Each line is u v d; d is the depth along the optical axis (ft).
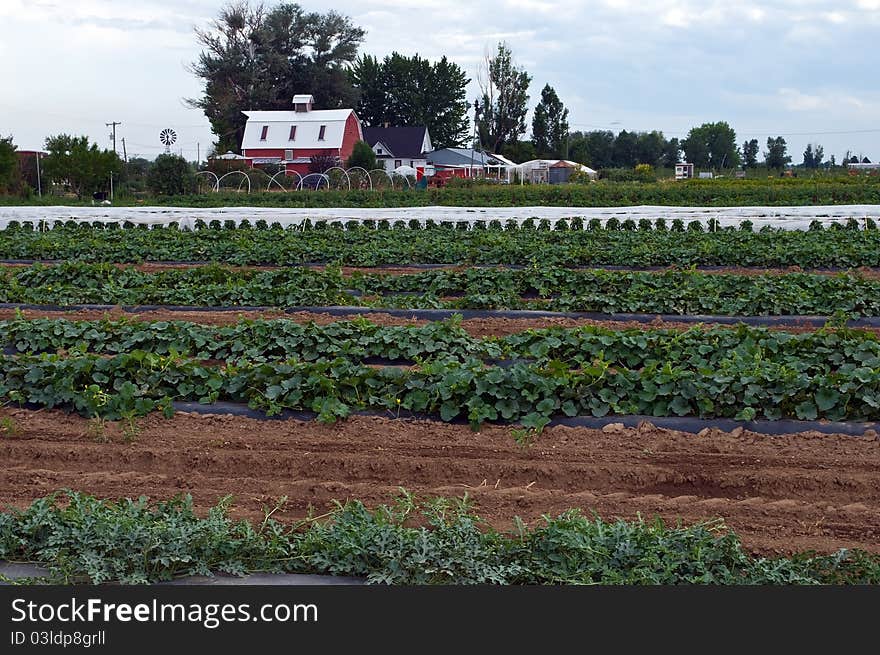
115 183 155.43
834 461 26.61
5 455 27.73
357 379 30.94
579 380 30.12
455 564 19.56
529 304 48.73
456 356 36.14
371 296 51.49
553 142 266.77
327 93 263.29
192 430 29.43
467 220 90.02
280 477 26.63
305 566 20.45
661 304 47.16
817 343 35.19
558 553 20.06
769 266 63.46
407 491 25.03
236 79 256.52
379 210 91.50
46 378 31.45
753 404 29.40
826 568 19.72
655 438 28.37
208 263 67.97
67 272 54.95
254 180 154.81
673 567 19.08
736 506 23.98
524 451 27.63
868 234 72.74
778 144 306.55
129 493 25.08
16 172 140.26
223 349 37.55
